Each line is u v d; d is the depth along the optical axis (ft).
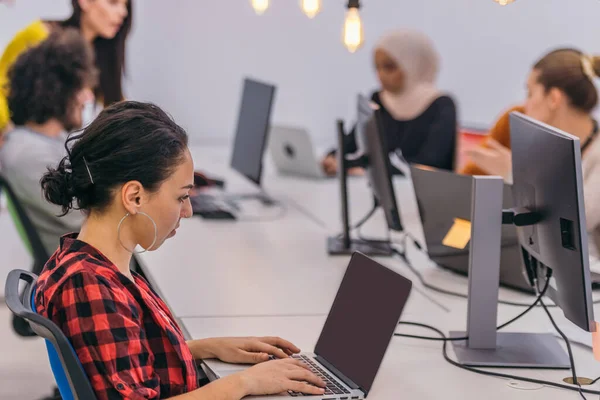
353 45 9.36
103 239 4.69
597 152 8.89
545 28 15.75
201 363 5.62
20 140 9.64
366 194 12.45
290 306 6.94
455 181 7.81
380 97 14.28
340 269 8.22
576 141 4.79
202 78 17.71
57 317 4.39
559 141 4.93
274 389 4.83
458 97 17.61
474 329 5.84
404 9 17.89
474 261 5.77
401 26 17.97
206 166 14.43
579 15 15.01
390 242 9.17
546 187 5.22
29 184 9.41
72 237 4.99
